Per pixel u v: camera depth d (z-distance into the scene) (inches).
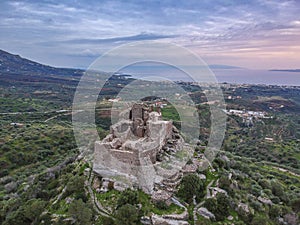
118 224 1045.8
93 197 1251.2
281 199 1780.3
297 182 2411.4
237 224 1200.2
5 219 1364.4
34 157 2883.9
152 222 1091.9
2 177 2512.3
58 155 2920.8
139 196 1206.9
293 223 1443.2
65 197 1322.6
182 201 1233.4
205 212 1205.7
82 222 1097.4
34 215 1247.5
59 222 1121.4
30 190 1621.6
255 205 1487.5
